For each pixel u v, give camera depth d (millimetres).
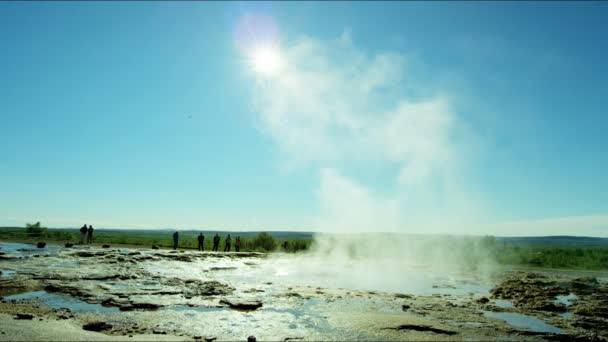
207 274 20984
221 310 11820
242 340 8742
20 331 8227
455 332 10008
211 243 54875
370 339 9109
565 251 47281
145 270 21000
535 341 9656
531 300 15352
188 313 11266
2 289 13992
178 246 45719
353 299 14531
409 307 13156
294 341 8797
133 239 58469
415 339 9219
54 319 9727
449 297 16359
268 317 11086
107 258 25344
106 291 14156
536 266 35438
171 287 15508
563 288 19422
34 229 54719
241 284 17219
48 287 14461
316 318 11070
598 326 11508
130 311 11273
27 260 22578
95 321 9477
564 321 11984
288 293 15148
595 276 26359
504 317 12328
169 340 8320
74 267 20391
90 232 40344
